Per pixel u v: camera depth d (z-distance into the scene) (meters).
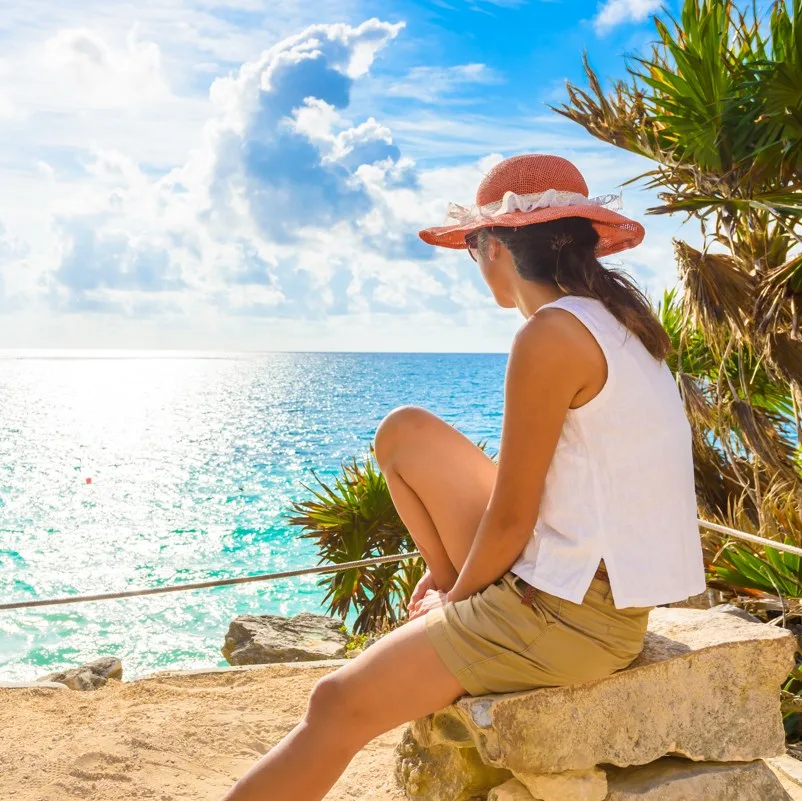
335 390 108.12
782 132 4.71
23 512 25.06
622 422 1.67
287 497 27.52
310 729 1.77
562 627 1.70
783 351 4.75
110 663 5.29
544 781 1.84
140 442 49.22
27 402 93.50
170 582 16.28
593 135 5.37
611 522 1.66
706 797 1.95
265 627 7.88
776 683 2.05
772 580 4.03
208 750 2.67
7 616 13.84
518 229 1.79
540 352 1.63
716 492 5.16
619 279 1.80
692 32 4.92
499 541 1.73
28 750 2.62
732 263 5.02
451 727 2.06
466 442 2.09
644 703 1.90
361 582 8.68
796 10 4.43
